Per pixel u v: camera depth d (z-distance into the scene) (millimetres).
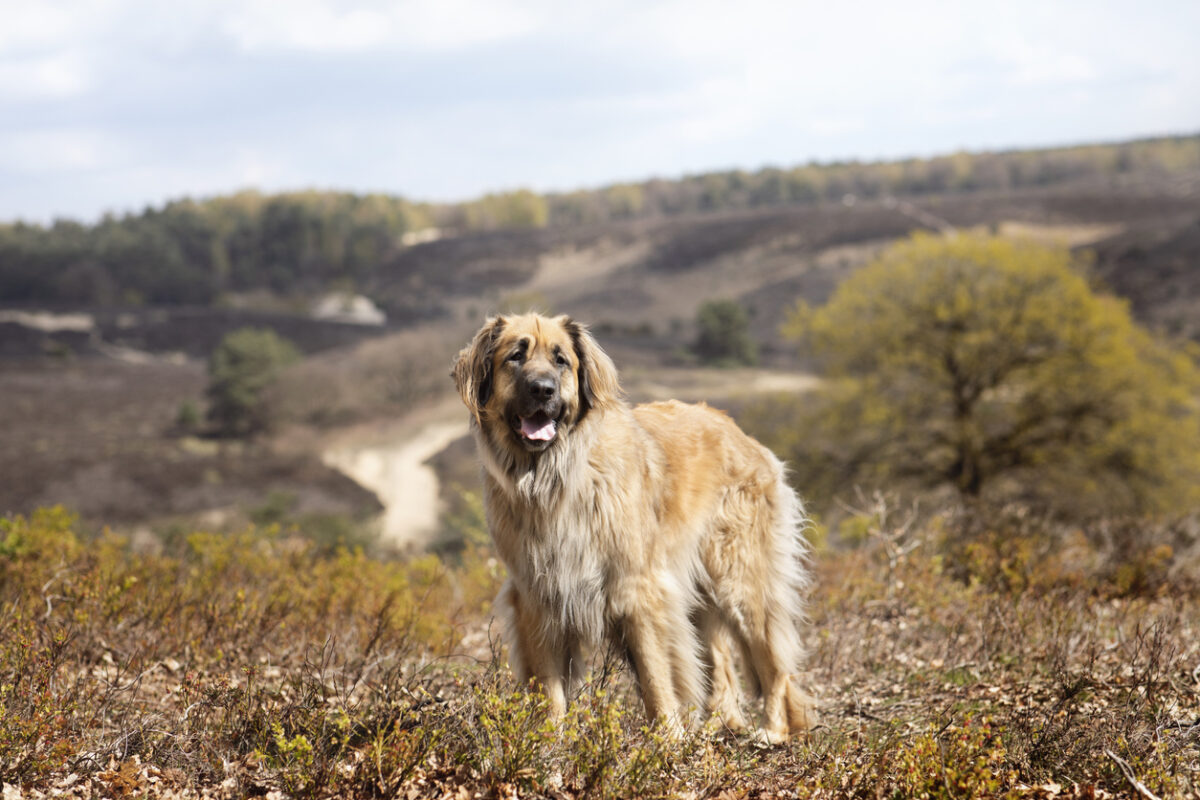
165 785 4184
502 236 159875
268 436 57938
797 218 135375
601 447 4820
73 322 110312
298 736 4055
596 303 115312
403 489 44500
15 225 159250
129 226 159500
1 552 7570
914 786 3812
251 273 152750
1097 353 25203
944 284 26594
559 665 4941
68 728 4602
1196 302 62375
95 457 50156
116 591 6488
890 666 6395
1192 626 6605
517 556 4855
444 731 4410
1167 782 3715
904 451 26984
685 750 4477
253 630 6492
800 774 4453
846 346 27875
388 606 6941
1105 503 23562
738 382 64062
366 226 167125
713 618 5637
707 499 5418
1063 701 4844
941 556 8422
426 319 115500
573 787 4145
